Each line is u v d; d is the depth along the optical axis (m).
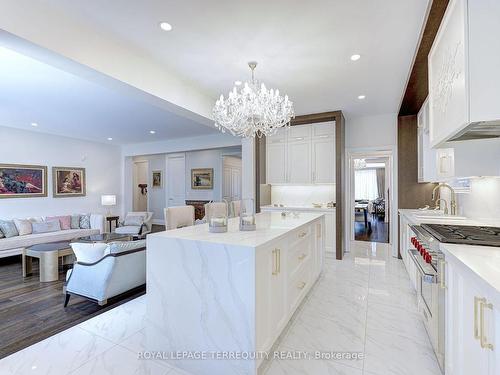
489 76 1.35
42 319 2.66
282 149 5.31
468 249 1.55
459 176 2.07
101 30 2.32
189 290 1.83
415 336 2.26
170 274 1.90
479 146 2.02
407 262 3.59
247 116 3.12
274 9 2.05
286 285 2.19
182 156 9.09
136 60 2.74
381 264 4.31
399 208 4.72
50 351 2.08
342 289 3.26
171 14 2.11
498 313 0.97
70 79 3.28
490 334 1.04
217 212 2.18
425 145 3.72
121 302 3.01
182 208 4.05
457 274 1.42
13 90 3.63
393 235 4.81
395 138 4.82
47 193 6.25
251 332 1.62
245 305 1.64
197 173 8.82
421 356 2.00
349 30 2.32
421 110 4.06
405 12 2.08
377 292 3.17
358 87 3.60
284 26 2.27
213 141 6.84
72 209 6.79
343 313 2.66
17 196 5.73
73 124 5.54
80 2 1.95
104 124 5.58
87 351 2.07
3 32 1.78
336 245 4.63
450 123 1.70
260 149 5.25
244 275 1.64
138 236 6.16
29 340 2.27
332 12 2.09
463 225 2.36
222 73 3.18
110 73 2.47
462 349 1.36
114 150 7.93
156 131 6.32
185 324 1.84
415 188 4.65
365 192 11.67
